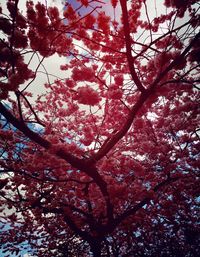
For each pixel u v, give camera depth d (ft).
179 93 25.09
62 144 18.65
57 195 29.76
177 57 15.38
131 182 27.58
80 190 27.84
